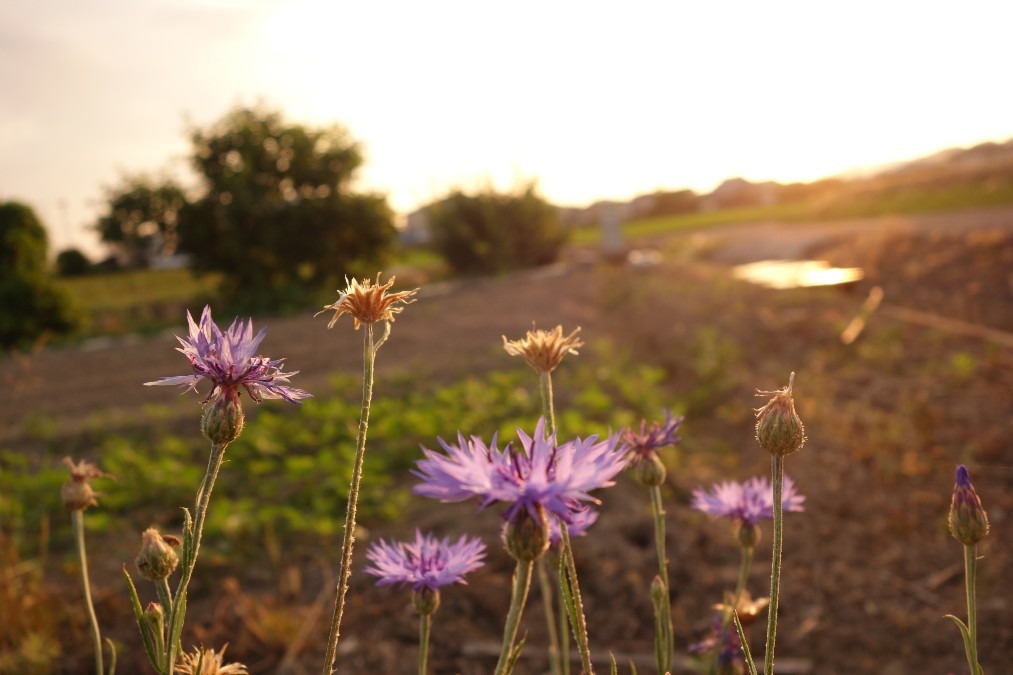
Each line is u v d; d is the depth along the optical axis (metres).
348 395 8.67
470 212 25.81
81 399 9.79
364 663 3.49
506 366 9.55
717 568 4.17
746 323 10.65
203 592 4.28
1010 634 3.44
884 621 3.62
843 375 7.80
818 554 4.26
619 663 3.40
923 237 16.94
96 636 1.67
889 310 11.03
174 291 27.03
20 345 17.27
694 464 5.67
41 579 4.31
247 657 3.58
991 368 7.46
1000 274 12.34
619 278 18.92
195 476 5.92
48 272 19.08
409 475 6.05
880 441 5.73
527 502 0.93
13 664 3.38
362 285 1.08
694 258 24.86
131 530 5.33
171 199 20.91
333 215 22.23
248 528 4.92
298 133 21.70
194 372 1.15
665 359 9.52
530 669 3.41
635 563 4.20
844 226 25.94
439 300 18.42
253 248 21.48
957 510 1.25
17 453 7.45
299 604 4.07
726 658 1.89
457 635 3.67
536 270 26.14
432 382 9.12
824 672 3.30
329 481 5.73
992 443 5.53
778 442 1.12
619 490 5.20
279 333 14.46
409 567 1.51
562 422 6.64
